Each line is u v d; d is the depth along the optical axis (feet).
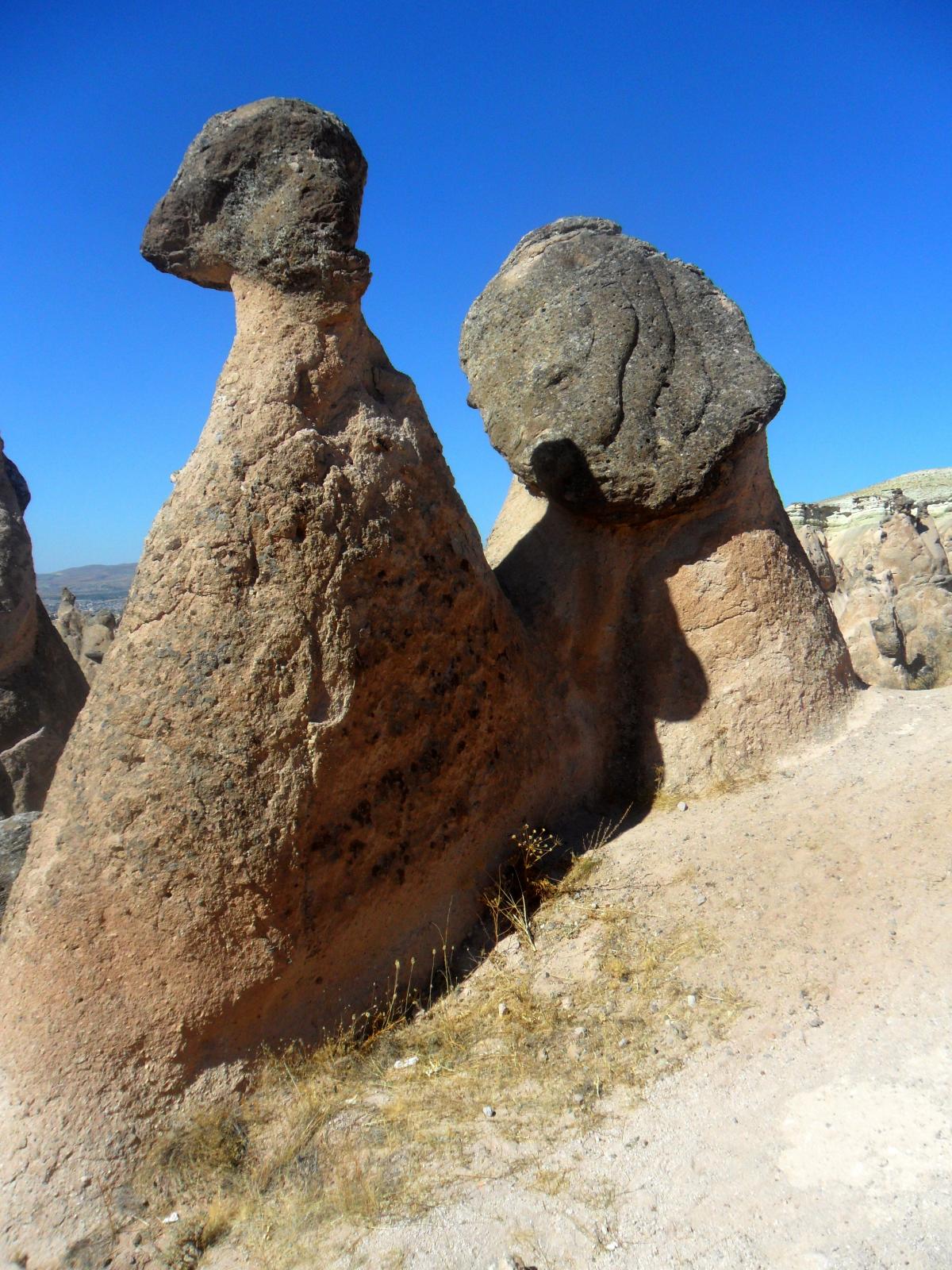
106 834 10.93
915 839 12.70
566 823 15.55
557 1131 9.91
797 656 16.69
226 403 12.18
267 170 12.30
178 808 10.94
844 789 14.53
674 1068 10.31
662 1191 8.93
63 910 10.77
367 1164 10.01
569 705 16.25
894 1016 10.18
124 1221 9.71
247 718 11.30
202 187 12.39
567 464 15.99
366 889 12.34
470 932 13.60
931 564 53.16
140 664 11.35
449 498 14.03
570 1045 11.05
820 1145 9.00
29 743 26.63
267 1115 10.95
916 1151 8.68
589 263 16.67
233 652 11.37
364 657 12.27
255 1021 11.35
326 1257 9.04
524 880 14.16
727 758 16.02
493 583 14.98
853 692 17.75
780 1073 9.90
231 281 12.88
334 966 12.10
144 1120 10.46
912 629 41.88
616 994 11.60
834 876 12.41
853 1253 7.93
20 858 13.89
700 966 11.57
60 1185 9.82
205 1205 9.94
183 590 11.48
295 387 12.30
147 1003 10.72
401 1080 11.25
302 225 12.25
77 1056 10.40
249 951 11.16
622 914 12.87
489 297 17.90
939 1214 8.07
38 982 10.64
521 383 16.87
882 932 11.31
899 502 61.16
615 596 16.67
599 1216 8.81
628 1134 9.64
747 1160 9.05
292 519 11.80
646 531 16.70
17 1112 10.11
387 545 12.76
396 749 12.75
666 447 15.56
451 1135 10.14
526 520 19.47
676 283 16.25
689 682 16.42
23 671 28.50
